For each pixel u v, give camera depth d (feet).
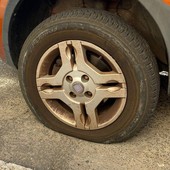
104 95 2.58
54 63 2.74
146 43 2.52
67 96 2.71
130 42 2.40
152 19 2.46
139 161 2.68
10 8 2.68
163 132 2.97
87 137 2.84
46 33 2.56
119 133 2.71
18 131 3.03
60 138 2.92
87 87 2.59
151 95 2.53
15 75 3.85
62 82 2.68
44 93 2.79
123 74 2.48
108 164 2.66
